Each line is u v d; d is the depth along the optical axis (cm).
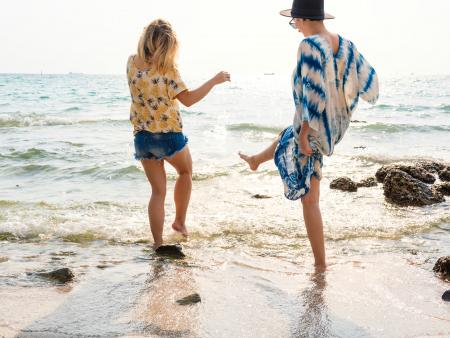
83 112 2258
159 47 408
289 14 357
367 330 266
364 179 695
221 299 310
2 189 685
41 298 310
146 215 534
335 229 475
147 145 430
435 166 791
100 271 364
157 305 300
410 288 329
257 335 260
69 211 545
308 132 345
